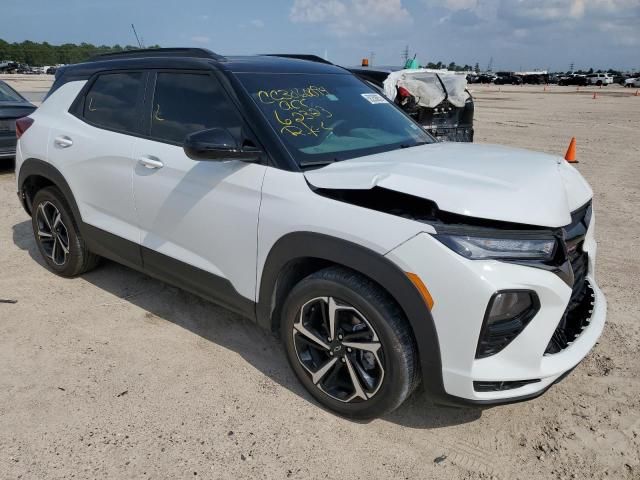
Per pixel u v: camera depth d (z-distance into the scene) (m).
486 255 2.24
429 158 2.84
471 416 2.87
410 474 2.47
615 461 2.56
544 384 2.43
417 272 2.30
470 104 9.35
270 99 3.12
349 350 2.66
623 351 3.48
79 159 3.86
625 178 8.75
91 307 3.99
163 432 2.71
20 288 4.29
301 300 2.75
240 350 3.46
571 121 18.36
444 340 2.32
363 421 2.81
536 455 2.60
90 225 3.93
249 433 2.71
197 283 3.31
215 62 3.30
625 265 4.95
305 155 2.85
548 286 2.29
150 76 3.56
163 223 3.38
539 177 2.63
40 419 2.78
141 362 3.31
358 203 2.52
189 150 2.67
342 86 3.63
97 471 2.46
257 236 2.85
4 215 6.25
